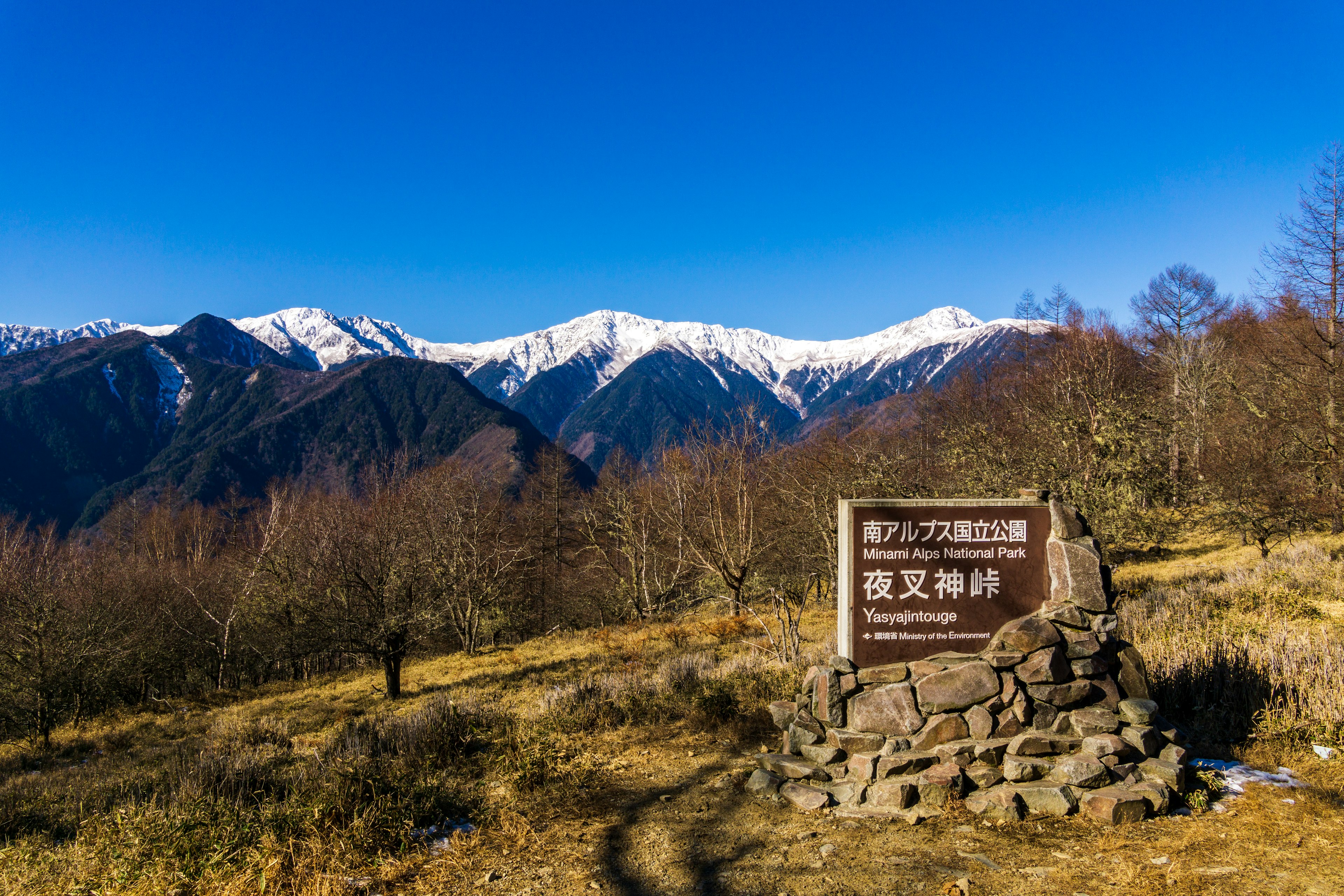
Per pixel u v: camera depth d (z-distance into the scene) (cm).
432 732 857
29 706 2095
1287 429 2042
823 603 2616
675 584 2953
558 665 1992
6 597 2342
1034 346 3953
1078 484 1697
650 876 463
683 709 912
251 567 2700
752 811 561
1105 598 596
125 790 901
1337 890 387
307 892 452
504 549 3559
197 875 496
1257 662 730
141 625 2881
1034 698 577
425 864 500
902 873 443
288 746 1247
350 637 1886
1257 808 493
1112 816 489
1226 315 3969
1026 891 411
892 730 582
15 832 770
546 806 607
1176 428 2591
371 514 2616
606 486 3594
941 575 617
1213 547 2506
